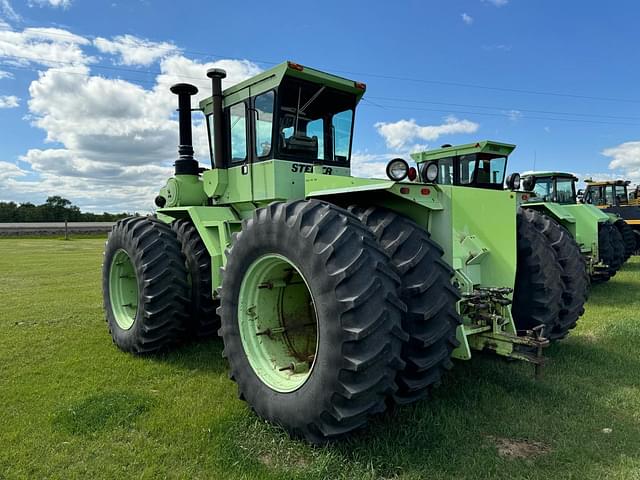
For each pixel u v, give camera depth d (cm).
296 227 246
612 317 560
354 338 214
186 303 428
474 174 957
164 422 282
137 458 243
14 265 1430
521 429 269
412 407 290
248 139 413
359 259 225
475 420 278
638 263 1226
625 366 378
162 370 384
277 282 293
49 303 723
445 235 282
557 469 228
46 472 232
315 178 330
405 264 252
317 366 231
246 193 420
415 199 268
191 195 477
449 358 261
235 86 424
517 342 277
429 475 222
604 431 267
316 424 233
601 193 1527
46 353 438
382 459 231
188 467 234
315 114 414
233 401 312
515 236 335
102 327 548
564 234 455
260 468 229
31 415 296
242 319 288
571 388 328
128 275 476
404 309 230
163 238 429
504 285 331
